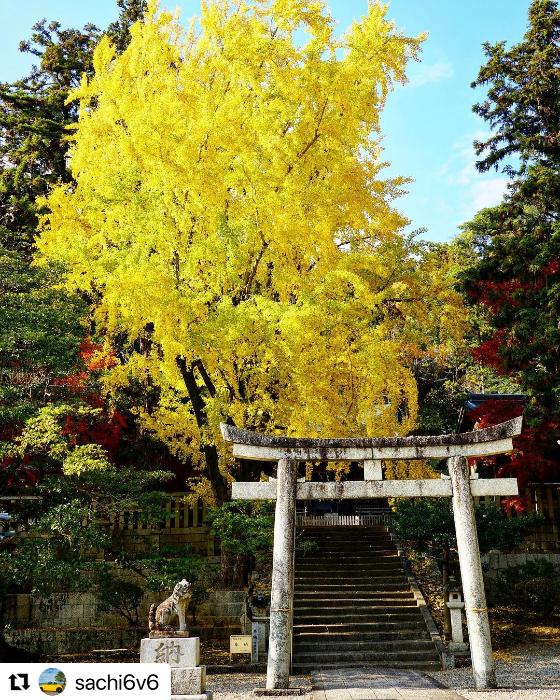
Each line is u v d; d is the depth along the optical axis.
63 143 23.16
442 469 25.94
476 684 10.24
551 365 15.93
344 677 11.73
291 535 11.05
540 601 16.05
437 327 18.03
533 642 14.52
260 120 13.23
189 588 9.91
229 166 13.79
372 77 13.97
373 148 16.89
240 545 14.09
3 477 12.80
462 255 30.16
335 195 13.55
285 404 13.84
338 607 15.44
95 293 15.93
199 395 15.65
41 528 11.85
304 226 13.18
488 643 10.38
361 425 15.47
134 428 20.55
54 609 15.59
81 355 14.91
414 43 14.38
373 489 11.43
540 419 16.23
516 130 20.11
